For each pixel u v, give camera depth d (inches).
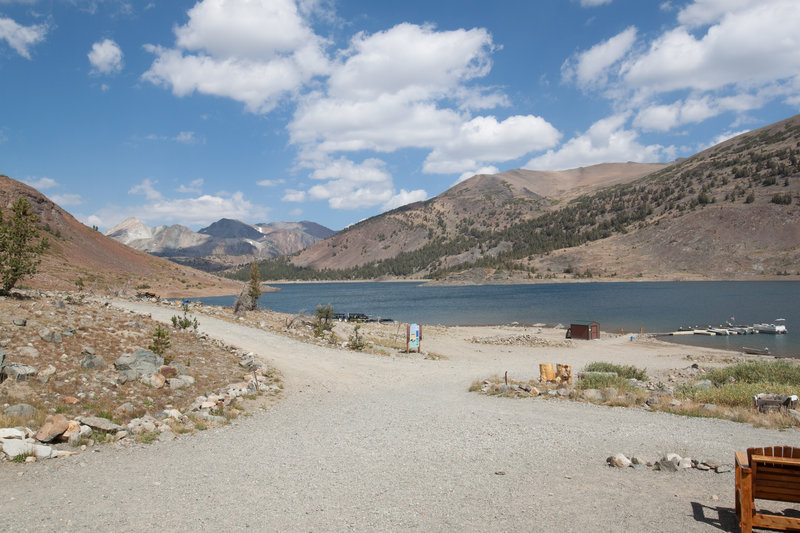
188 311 1690.5
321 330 1609.3
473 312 4133.9
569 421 611.8
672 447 482.9
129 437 508.1
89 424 496.1
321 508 328.8
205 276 7829.7
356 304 5762.8
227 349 1072.8
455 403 757.9
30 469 390.0
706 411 652.1
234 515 315.6
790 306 3959.2
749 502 269.4
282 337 1459.2
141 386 674.2
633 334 2498.8
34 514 305.3
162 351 837.2
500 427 581.3
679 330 2647.6
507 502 335.9
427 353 1555.1
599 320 3292.3
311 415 665.0
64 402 553.9
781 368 1061.1
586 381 921.5
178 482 382.0
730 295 5290.4
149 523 299.6
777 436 522.9
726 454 454.3
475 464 434.0
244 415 652.1
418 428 581.9
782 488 264.7
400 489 367.9
